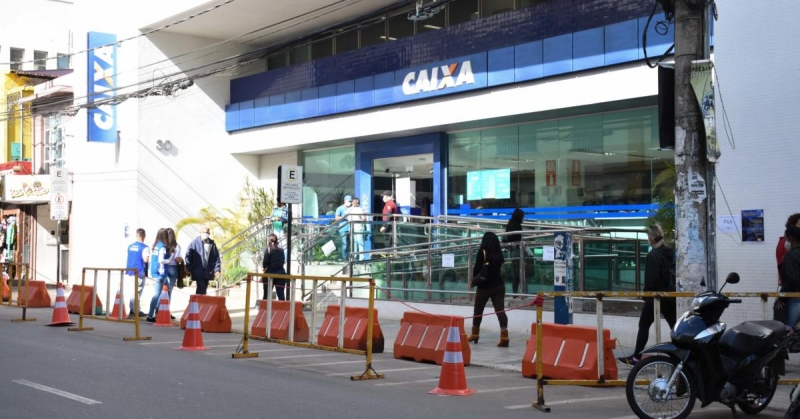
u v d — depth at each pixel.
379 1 24.06
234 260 26.42
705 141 10.30
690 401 8.22
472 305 16.81
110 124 27.73
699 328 8.26
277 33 27.98
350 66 25.38
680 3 10.40
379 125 24.11
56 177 23.44
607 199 19.77
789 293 9.80
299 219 25.69
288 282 20.28
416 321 13.05
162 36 27.73
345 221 21.02
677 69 10.45
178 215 27.95
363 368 11.98
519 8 21.22
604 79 18.62
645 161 19.05
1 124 36.53
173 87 26.30
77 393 9.28
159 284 18.50
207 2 24.55
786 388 10.28
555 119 21.03
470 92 21.61
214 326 16.53
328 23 26.59
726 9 12.78
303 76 26.80
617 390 10.28
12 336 15.30
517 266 16.11
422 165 24.53
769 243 12.16
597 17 19.14
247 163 29.67
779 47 12.20
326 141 25.95
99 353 12.91
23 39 39.97
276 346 14.64
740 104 12.55
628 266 14.58
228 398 9.15
